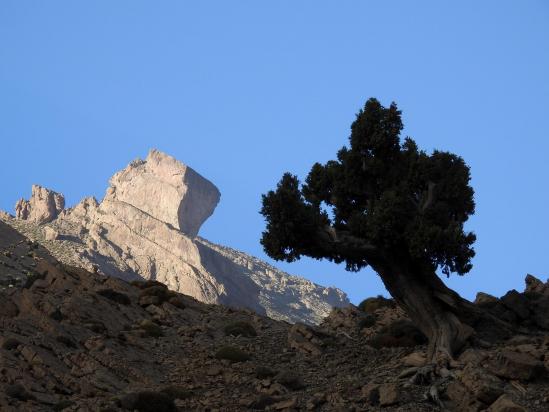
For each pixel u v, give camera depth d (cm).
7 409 4338
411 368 4872
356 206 5719
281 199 5341
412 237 5156
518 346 4900
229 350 5797
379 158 5656
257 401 4734
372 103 5703
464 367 4638
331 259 5494
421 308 5247
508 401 4075
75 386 4978
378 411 4366
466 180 5472
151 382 5259
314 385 5119
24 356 5188
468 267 5241
